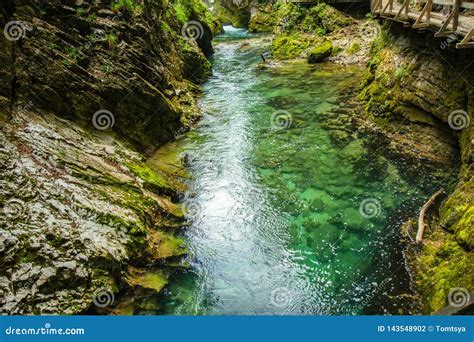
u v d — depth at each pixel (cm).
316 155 1165
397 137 1173
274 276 746
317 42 2447
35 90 866
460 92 977
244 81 2003
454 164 1001
